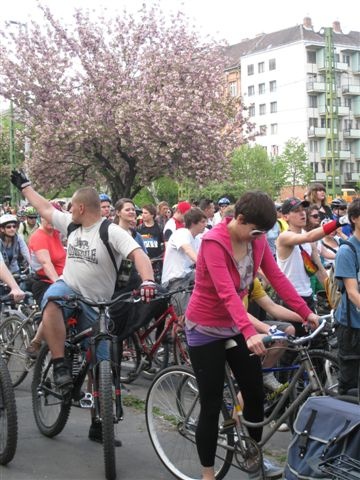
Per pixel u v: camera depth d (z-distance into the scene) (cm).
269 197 379
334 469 334
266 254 414
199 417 405
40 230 693
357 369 437
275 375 423
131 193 2870
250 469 402
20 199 3550
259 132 3067
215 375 396
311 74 7912
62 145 2691
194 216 702
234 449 409
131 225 729
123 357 709
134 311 647
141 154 2652
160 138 2623
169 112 2583
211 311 392
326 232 547
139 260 468
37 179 2797
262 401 406
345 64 8138
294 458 361
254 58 8300
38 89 2716
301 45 7831
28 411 601
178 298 671
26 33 2744
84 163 2783
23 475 452
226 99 3022
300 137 7900
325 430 352
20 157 3766
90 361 469
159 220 1579
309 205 653
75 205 492
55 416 523
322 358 443
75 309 496
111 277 495
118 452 497
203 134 2684
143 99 2623
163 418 453
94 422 517
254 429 403
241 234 379
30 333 659
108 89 2664
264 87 8238
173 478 448
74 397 495
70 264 500
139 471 459
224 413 412
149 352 692
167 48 2798
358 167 8225
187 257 702
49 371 521
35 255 687
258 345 363
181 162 2706
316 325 407
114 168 2795
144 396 655
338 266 441
